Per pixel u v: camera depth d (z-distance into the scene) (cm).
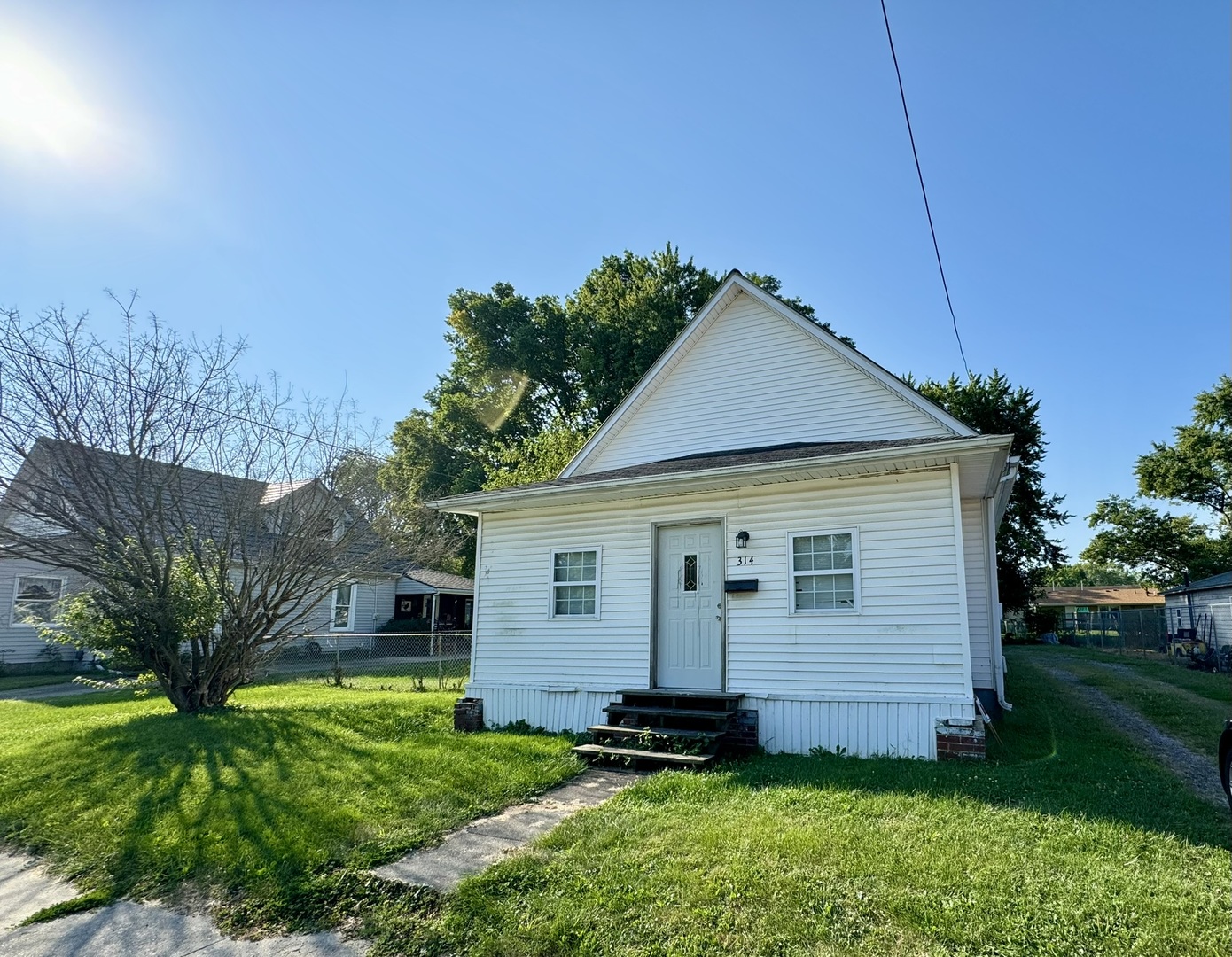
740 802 612
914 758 800
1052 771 704
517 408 3778
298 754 841
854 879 433
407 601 3212
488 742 911
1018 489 2862
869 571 871
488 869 488
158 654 1198
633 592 1025
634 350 3084
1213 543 3850
